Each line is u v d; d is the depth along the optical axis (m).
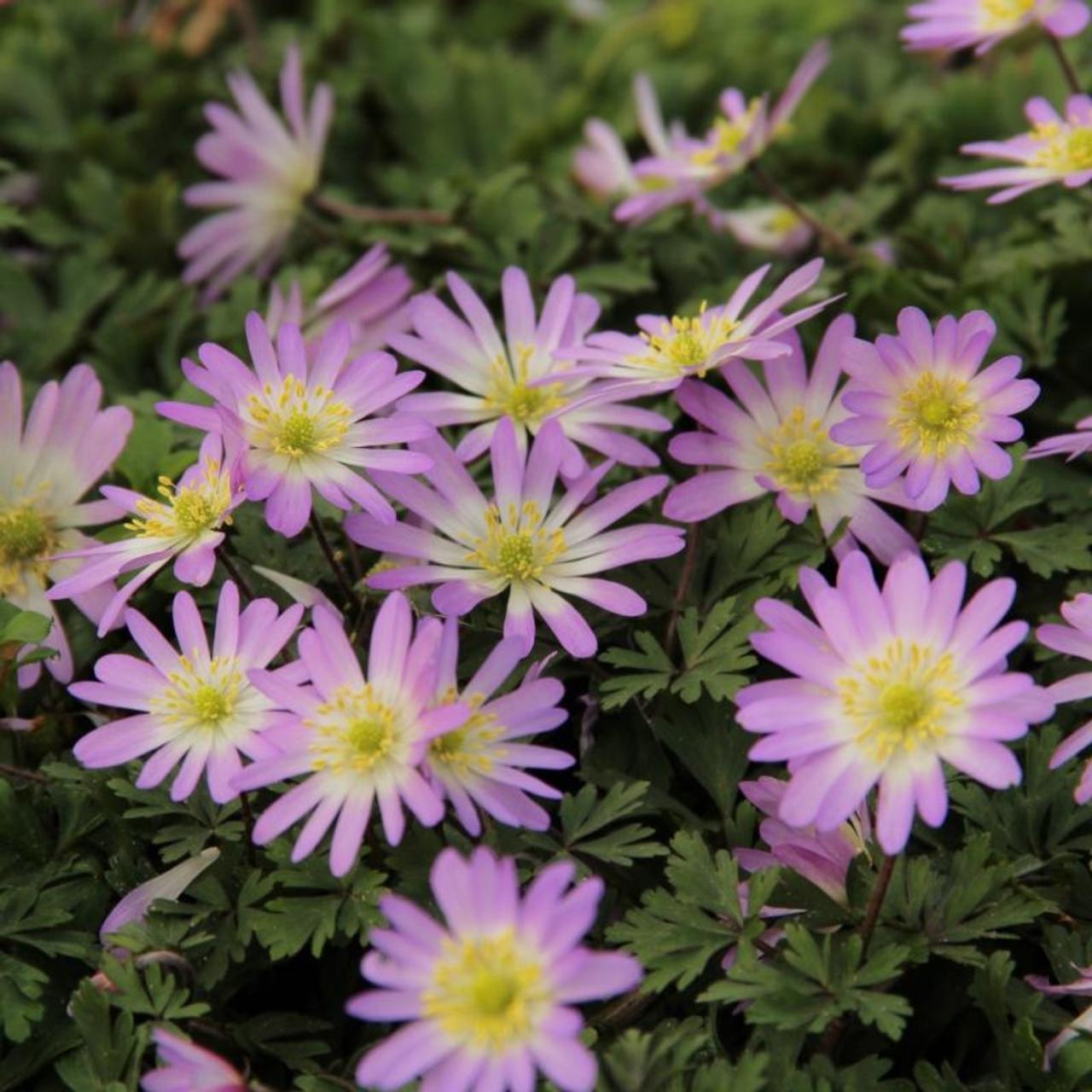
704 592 0.61
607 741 0.60
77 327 0.71
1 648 0.60
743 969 0.56
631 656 0.59
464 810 0.55
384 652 0.56
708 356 0.59
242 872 0.58
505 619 0.59
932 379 0.58
